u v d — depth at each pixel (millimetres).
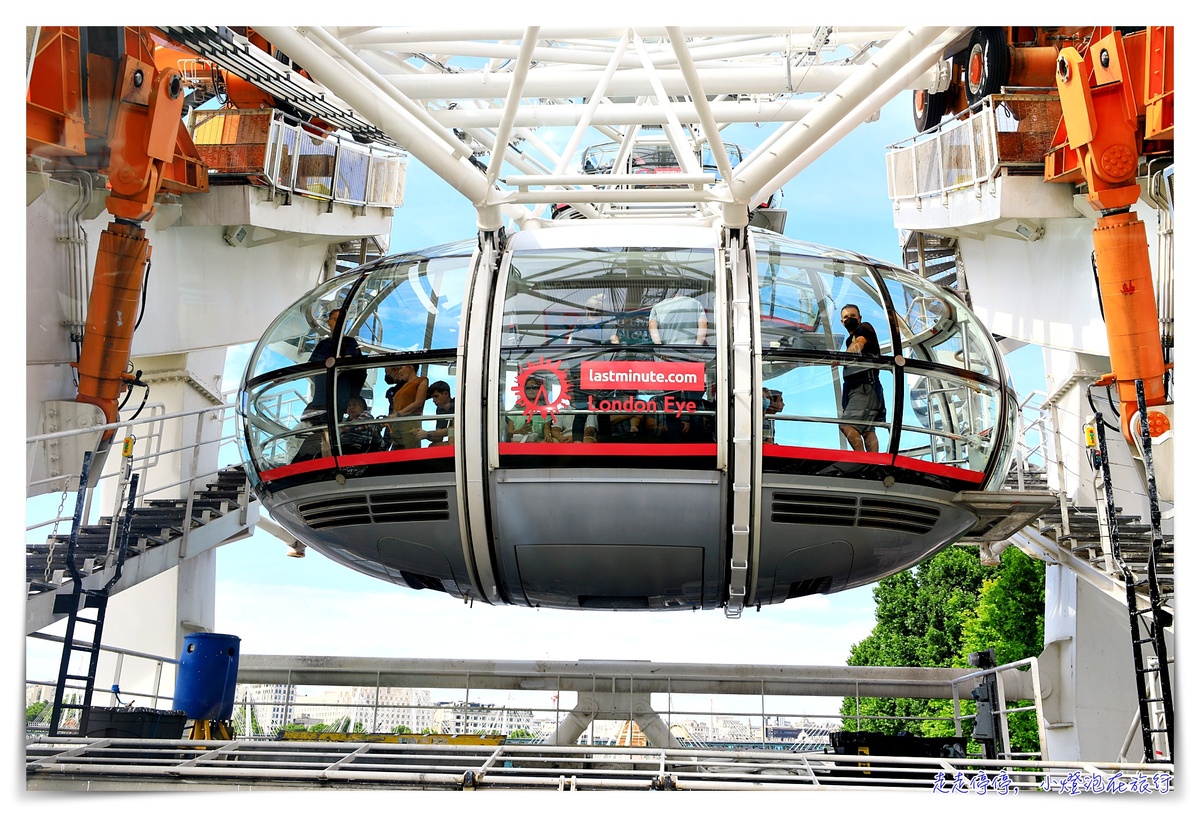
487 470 10609
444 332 10945
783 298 10938
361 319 11375
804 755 10609
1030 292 18047
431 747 10773
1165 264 13859
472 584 11703
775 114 18578
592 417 10445
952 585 47844
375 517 11180
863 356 10766
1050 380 19719
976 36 17344
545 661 16781
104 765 9922
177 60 18344
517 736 16969
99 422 13727
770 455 10398
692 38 19359
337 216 20688
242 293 19312
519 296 11016
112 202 13867
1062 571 18547
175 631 18016
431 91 18312
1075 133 13086
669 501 10508
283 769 9641
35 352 13383
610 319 10750
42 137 12609
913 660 47406
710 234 11680
